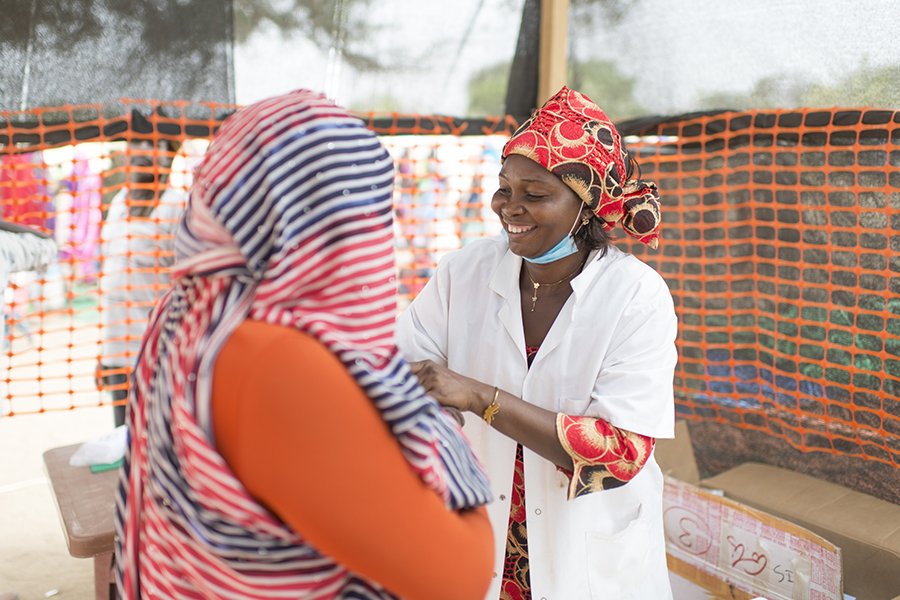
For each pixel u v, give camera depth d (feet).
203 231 3.16
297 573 3.18
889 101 8.56
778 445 10.05
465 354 6.44
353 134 3.10
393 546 3.04
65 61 9.57
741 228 10.10
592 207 5.73
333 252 3.01
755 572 8.14
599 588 6.05
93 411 18.24
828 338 9.36
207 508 3.05
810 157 9.27
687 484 8.81
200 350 3.00
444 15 11.29
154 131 10.02
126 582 3.65
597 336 5.90
